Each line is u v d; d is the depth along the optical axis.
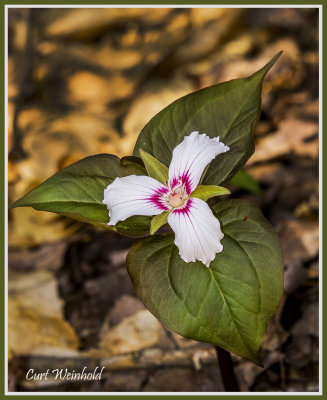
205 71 0.95
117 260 0.70
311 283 0.65
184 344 0.64
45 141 0.86
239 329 0.50
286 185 0.74
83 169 0.53
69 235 0.75
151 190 0.51
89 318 0.66
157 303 0.50
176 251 0.51
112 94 0.97
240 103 0.53
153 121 0.54
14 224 0.76
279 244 0.50
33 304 0.68
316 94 0.87
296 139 0.80
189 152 0.51
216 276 0.50
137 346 0.65
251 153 0.52
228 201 0.52
